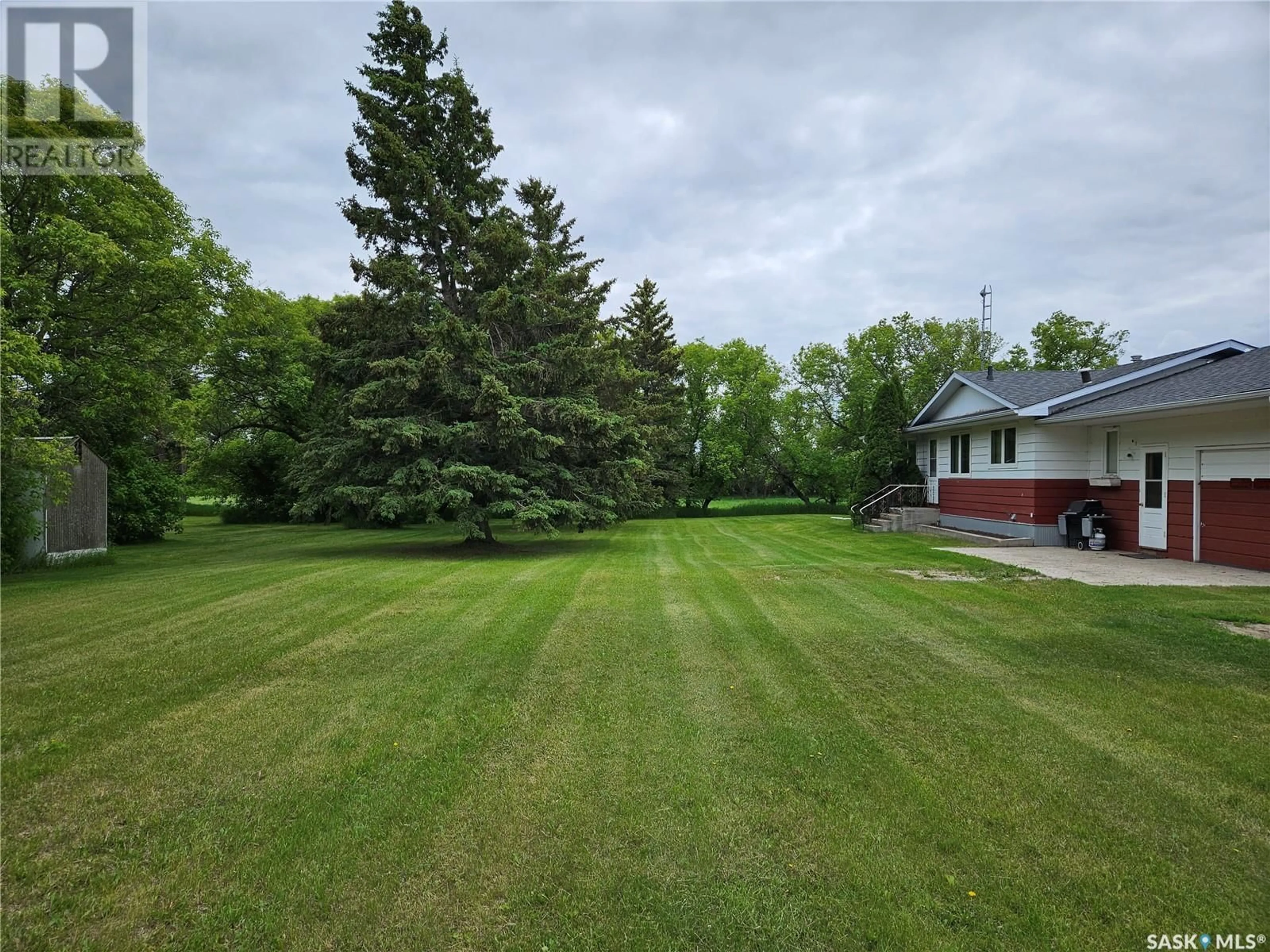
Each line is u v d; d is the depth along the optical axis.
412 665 5.60
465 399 14.89
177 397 23.03
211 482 31.20
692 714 4.48
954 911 2.49
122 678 5.25
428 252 16.64
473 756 3.83
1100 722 4.28
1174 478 12.47
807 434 38.00
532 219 24.48
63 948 2.31
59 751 3.88
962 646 6.12
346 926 2.44
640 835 3.02
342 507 16.12
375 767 3.70
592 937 2.38
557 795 3.38
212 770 3.66
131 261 13.81
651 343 36.34
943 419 19.06
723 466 35.88
